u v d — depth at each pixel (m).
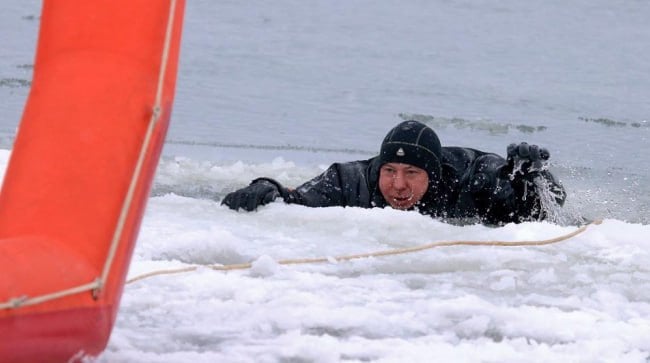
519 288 15.42
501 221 22.58
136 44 10.24
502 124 46.75
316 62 61.81
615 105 53.44
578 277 16.06
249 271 15.75
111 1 10.28
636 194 28.67
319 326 12.96
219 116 43.78
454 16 82.75
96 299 9.44
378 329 12.98
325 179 22.73
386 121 45.66
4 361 8.70
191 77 54.12
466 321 13.14
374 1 86.31
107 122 10.02
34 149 10.04
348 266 16.47
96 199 9.79
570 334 13.01
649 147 41.56
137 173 10.02
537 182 22.02
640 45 75.56
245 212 20.75
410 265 16.62
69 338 9.24
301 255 17.09
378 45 69.38
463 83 57.91
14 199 9.88
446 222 22.47
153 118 10.18
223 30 71.00
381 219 19.70
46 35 10.45
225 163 31.58
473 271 16.39
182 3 10.67
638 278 16.19
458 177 22.92
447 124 46.31
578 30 80.12
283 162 31.52
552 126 46.66
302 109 47.31
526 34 77.38
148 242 17.06
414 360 11.78
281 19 76.81
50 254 9.33
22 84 48.59
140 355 11.41
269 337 12.49
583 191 29.06
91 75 10.13
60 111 10.06
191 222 19.33
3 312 8.56
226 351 11.84
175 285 14.53
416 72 60.53
